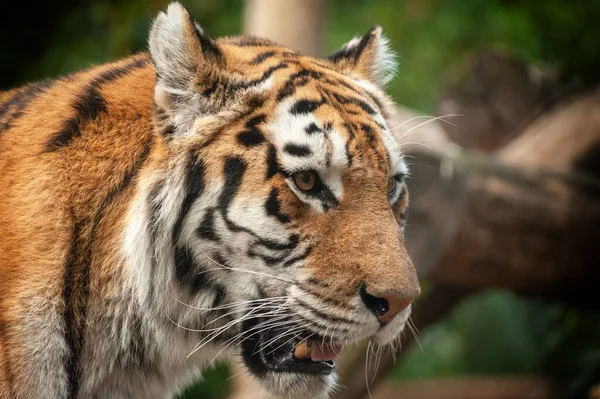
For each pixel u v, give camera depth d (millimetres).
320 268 5898
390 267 5816
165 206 6113
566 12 17578
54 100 6523
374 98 6891
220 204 6020
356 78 7023
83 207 6172
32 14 18406
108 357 6488
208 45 6141
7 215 6055
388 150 6219
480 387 15664
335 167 5922
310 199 5945
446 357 17578
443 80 13609
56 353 6082
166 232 6160
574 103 13242
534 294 12188
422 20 18047
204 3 17781
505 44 17672
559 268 11648
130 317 6395
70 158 6219
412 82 17031
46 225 6051
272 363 6465
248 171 5984
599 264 11828
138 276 6211
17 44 18375
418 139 10266
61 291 6094
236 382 11578
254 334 6402
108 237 6215
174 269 6250
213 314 6379
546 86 13547
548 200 11234
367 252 5867
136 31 17156
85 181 6199
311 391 6461
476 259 11133
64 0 18359
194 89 6078
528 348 16891
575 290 12227
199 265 6207
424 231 10180
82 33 17984
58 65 17047
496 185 10883
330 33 17391
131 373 6695
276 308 6047
